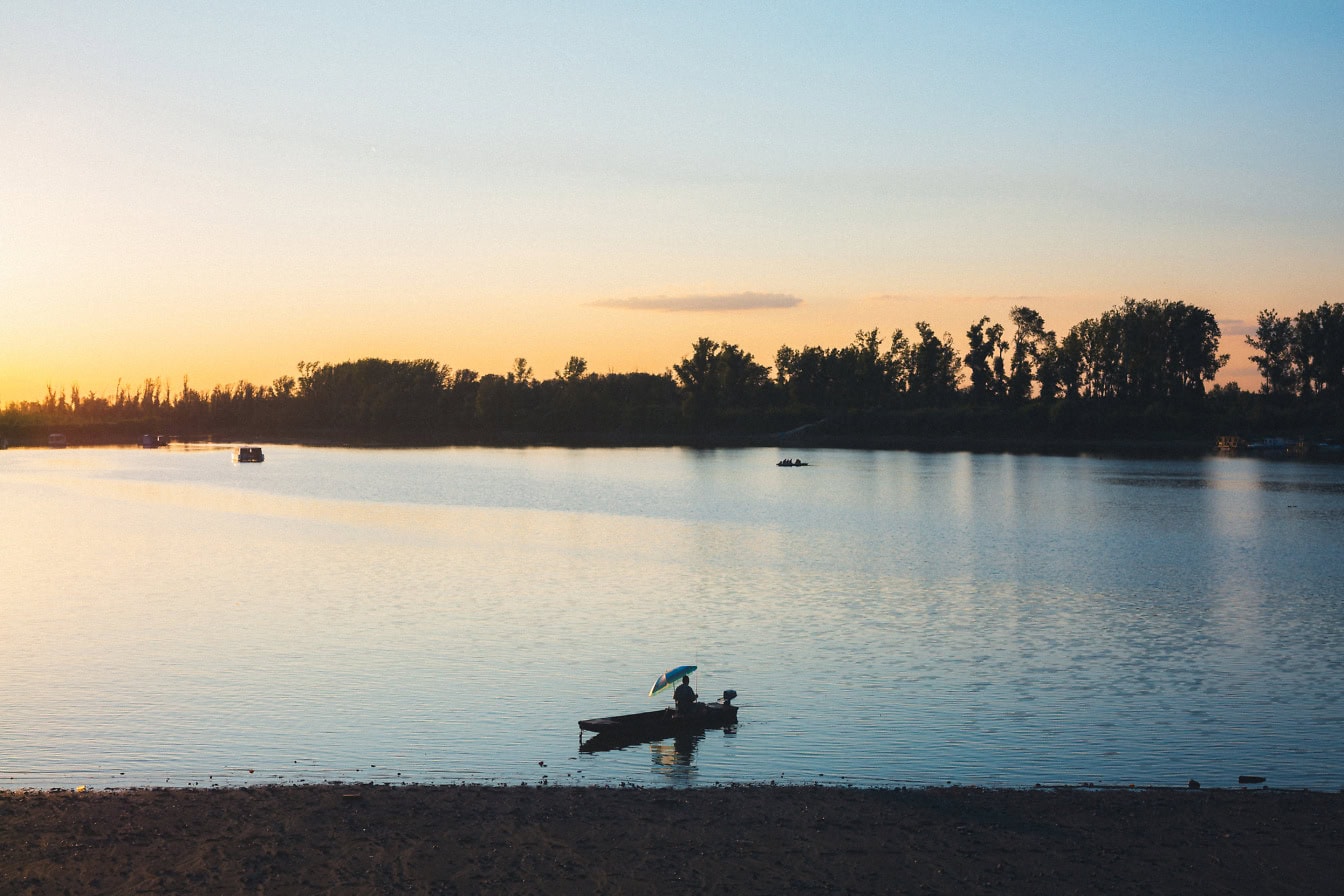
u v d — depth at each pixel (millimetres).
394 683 37281
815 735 31609
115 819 23500
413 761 29141
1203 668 40000
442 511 104188
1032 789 26172
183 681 37375
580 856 21734
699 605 52969
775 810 24344
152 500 115750
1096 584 60406
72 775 27812
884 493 127750
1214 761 29297
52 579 60406
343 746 30375
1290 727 32406
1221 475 157875
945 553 74250
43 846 22000
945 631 46844
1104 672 39344
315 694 35781
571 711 34094
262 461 199625
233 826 23172
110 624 47438
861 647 43531
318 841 22391
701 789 25906
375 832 22891
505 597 55000
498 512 103312
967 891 20219
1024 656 41938
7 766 28469
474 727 32250
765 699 35562
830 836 22797
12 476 156625
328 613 50219
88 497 119375
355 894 20062
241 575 62156
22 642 43594
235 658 40875
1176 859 21656
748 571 65062
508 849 22062
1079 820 23781
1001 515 101312
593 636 45312
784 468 178125
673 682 32125
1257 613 51281
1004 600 54875
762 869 21172
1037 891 20234
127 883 20406
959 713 33906
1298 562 69438
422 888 20297
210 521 93750
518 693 36094
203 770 28297
